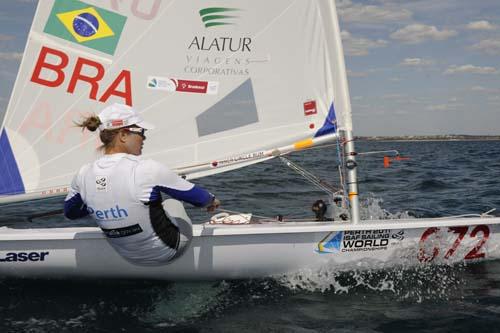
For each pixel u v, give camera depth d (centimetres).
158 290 303
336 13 337
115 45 334
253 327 254
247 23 340
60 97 332
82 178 247
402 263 337
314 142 345
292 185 815
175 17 336
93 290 302
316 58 341
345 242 322
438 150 2758
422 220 346
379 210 523
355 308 280
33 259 304
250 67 344
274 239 313
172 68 339
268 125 347
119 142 245
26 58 324
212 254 309
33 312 271
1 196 328
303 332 248
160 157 343
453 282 320
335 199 369
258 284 316
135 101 339
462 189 787
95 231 303
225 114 346
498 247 355
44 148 332
